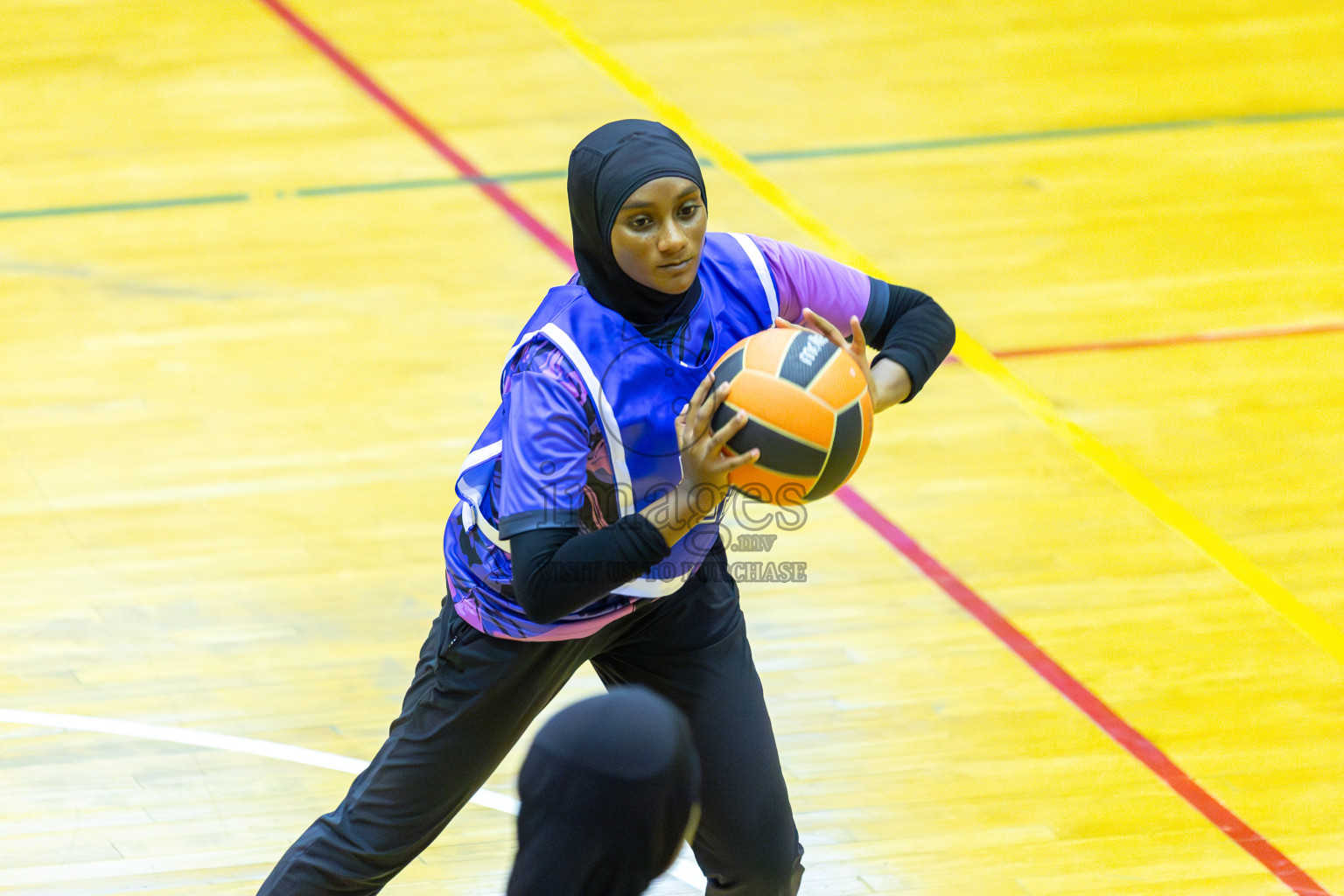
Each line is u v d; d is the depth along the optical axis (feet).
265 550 44.14
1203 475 49.01
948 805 34.73
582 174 22.59
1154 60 84.74
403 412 51.62
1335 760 36.50
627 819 15.60
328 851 25.55
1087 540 45.55
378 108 76.54
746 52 84.74
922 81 81.56
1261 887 32.42
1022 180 70.79
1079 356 56.39
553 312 23.58
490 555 24.02
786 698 38.27
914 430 51.49
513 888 16.10
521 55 83.35
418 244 63.57
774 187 69.41
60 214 65.57
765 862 25.93
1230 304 60.39
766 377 22.43
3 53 82.02
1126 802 34.99
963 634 41.09
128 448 49.19
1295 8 92.27
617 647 25.93
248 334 56.44
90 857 32.37
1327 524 46.50
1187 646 40.81
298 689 38.29
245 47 83.41
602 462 23.58
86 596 41.75
